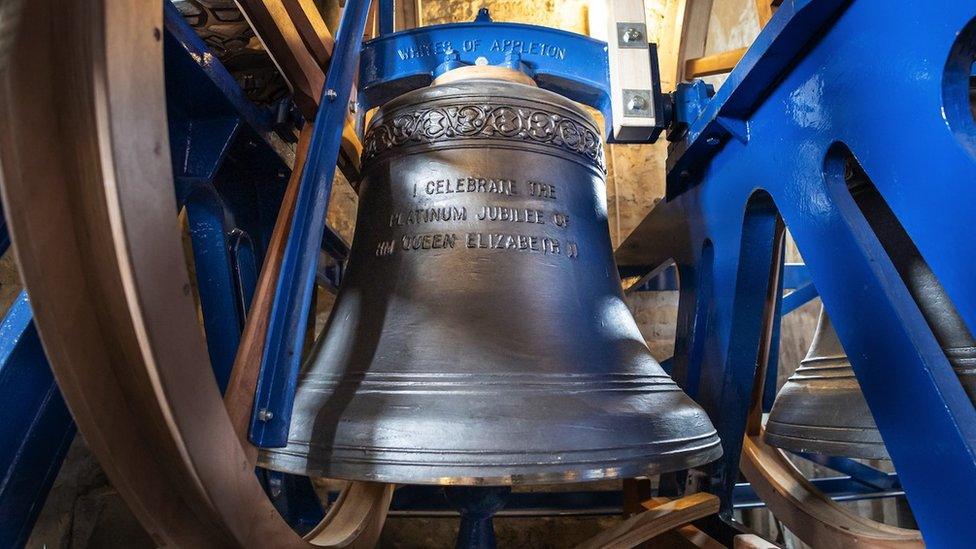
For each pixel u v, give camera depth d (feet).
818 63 2.77
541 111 3.17
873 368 2.38
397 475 2.06
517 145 3.05
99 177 1.24
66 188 1.28
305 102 3.18
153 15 1.38
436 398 2.29
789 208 3.09
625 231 9.88
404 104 3.21
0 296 5.96
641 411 2.45
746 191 3.72
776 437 3.48
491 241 2.82
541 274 2.80
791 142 3.06
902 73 2.15
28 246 1.25
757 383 5.18
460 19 10.07
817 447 3.10
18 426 2.40
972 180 1.84
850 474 6.78
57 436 2.61
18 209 1.23
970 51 1.95
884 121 2.26
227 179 4.36
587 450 2.16
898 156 2.18
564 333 2.68
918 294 2.70
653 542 4.72
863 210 3.10
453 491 3.22
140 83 1.32
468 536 3.27
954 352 2.44
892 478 6.71
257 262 4.64
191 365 1.49
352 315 2.88
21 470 2.41
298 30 3.00
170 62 3.00
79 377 1.39
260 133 3.89
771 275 4.94
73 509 6.24
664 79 9.70
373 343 2.66
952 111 1.97
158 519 1.70
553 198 3.05
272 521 2.03
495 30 3.85
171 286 1.40
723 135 4.05
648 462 2.26
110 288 1.32
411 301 2.72
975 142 1.91
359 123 4.37
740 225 3.86
